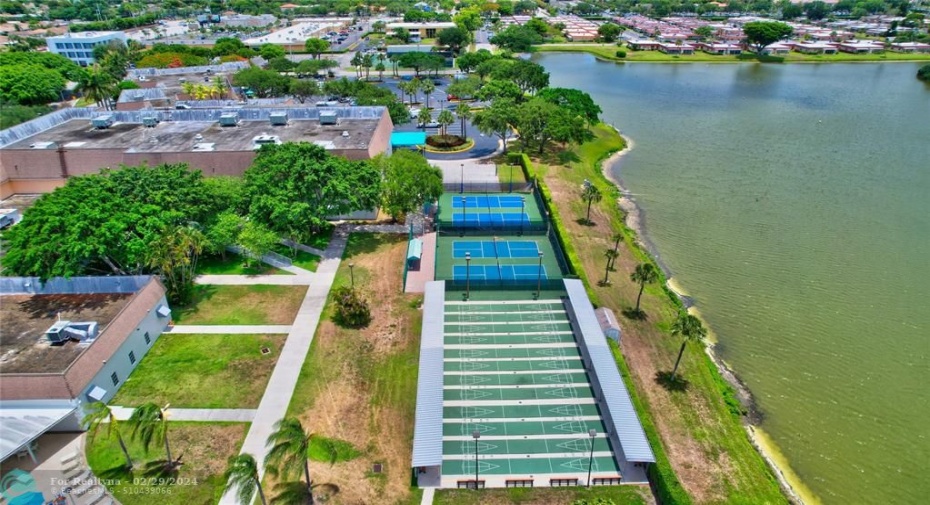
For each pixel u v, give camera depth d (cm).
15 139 9100
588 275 6994
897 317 6356
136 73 14750
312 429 4572
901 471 4559
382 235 7881
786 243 7969
